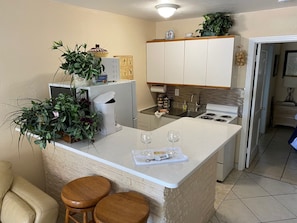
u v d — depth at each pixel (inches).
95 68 76.6
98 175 74.1
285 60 220.2
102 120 76.2
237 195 113.0
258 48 125.9
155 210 61.6
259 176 131.6
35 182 97.7
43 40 91.9
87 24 108.3
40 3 89.0
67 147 69.6
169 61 141.9
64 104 67.7
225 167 125.7
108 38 120.4
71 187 65.9
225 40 120.9
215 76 127.9
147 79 154.1
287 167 142.2
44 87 94.7
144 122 149.6
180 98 159.5
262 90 152.2
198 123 93.8
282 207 103.7
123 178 67.0
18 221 63.2
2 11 78.7
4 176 73.5
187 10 116.3
